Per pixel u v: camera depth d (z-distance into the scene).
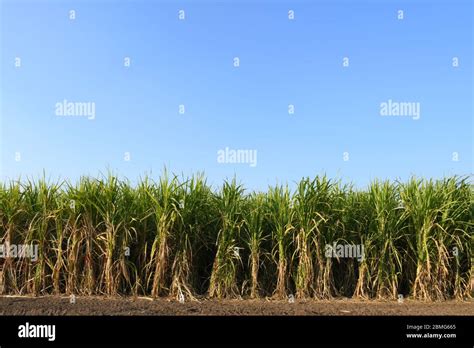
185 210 7.71
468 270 7.99
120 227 7.68
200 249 8.10
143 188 8.00
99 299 7.15
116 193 7.84
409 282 7.95
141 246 7.87
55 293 7.55
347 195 8.39
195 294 7.48
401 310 6.77
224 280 7.52
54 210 7.71
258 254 7.71
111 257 7.51
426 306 7.14
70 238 7.61
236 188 8.00
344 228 8.00
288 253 7.91
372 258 7.84
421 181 8.30
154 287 7.40
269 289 7.88
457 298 7.74
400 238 8.16
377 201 8.05
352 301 7.48
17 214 7.88
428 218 7.85
